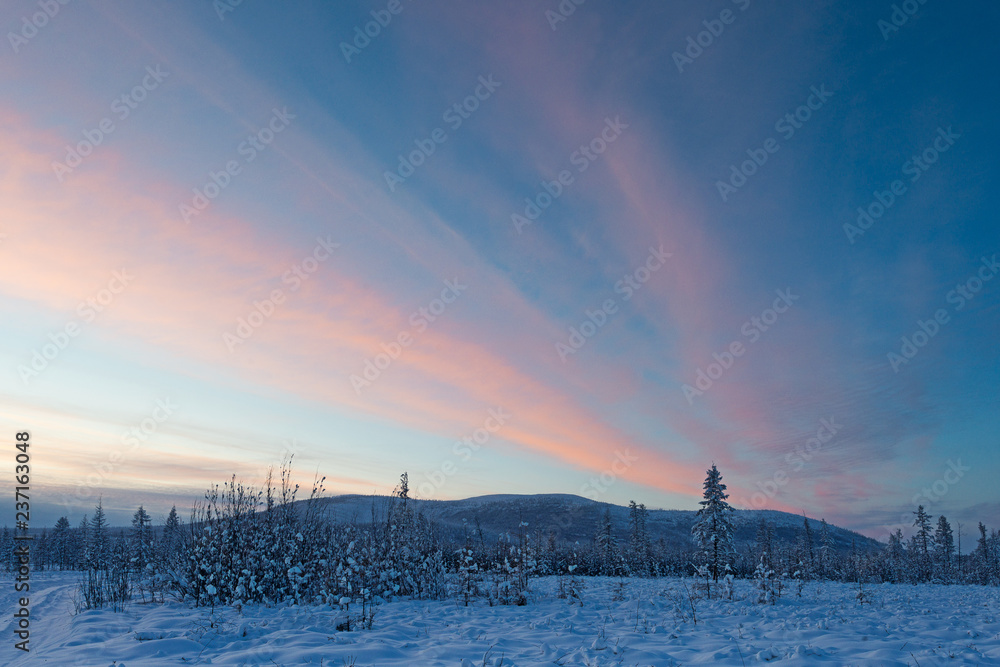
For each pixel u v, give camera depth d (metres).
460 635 9.43
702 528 31.48
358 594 13.79
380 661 7.31
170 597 13.84
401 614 12.08
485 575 17.73
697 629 10.32
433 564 16.11
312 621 10.59
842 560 57.69
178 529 14.63
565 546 48.06
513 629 10.27
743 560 47.88
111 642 8.25
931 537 56.94
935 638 8.96
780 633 9.39
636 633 9.86
